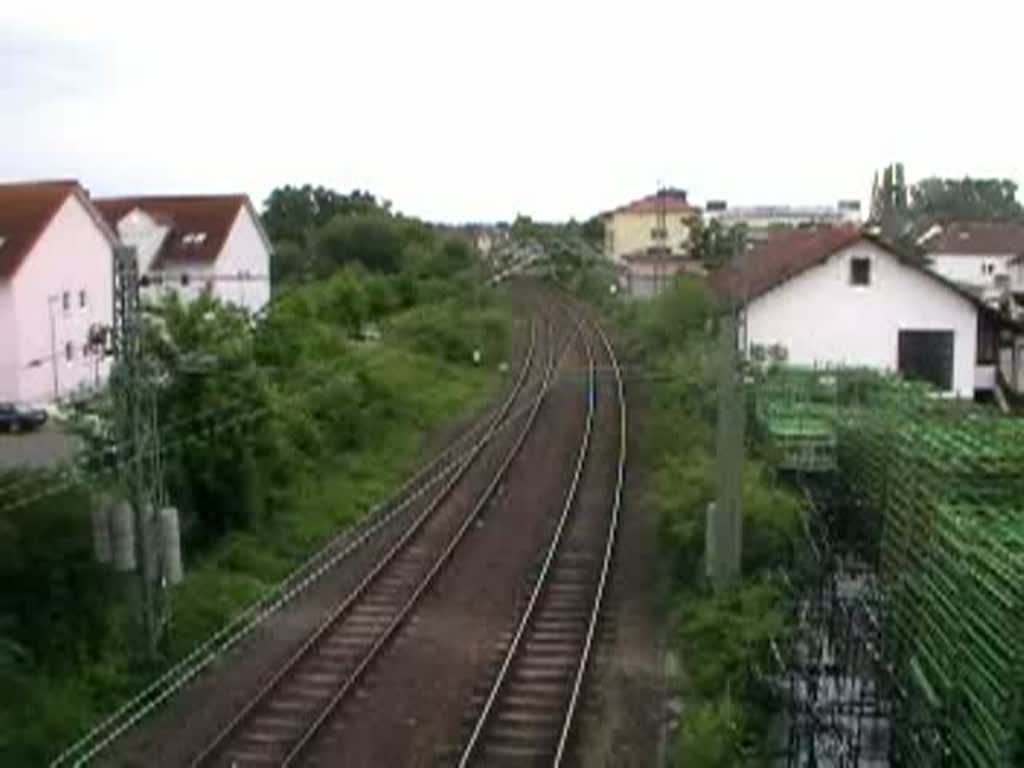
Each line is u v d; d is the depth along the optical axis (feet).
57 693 56.24
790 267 126.82
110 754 52.08
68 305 143.43
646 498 93.20
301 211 301.43
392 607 71.05
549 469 106.01
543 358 167.84
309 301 157.79
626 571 77.92
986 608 41.32
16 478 63.46
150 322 76.95
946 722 44.01
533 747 52.75
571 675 60.54
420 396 131.75
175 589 67.62
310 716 55.77
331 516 88.94
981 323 127.34
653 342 157.99
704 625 61.62
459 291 213.46
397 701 57.82
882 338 125.49
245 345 84.99
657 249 256.73
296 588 70.74
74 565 61.57
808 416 90.22
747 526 69.92
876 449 74.43
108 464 67.67
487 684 59.57
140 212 189.57
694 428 105.70
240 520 80.89
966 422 75.41
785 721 52.49
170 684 58.80
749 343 116.57
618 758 51.80
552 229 398.01
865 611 61.98
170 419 76.69
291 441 96.17
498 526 88.84
